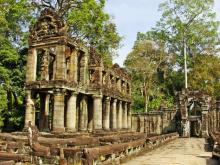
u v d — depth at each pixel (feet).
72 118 110.22
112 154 54.70
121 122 163.53
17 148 56.34
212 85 213.25
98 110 126.41
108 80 144.46
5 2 134.92
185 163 60.03
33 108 108.88
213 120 189.37
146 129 199.31
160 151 88.02
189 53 225.35
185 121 188.14
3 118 123.13
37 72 128.36
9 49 126.21
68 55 112.06
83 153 44.86
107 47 164.66
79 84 115.96
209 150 93.66
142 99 227.61
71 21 141.08
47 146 55.62
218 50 219.20
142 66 222.69
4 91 120.78
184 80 220.64
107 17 152.66
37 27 111.45
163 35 228.84
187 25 220.43
